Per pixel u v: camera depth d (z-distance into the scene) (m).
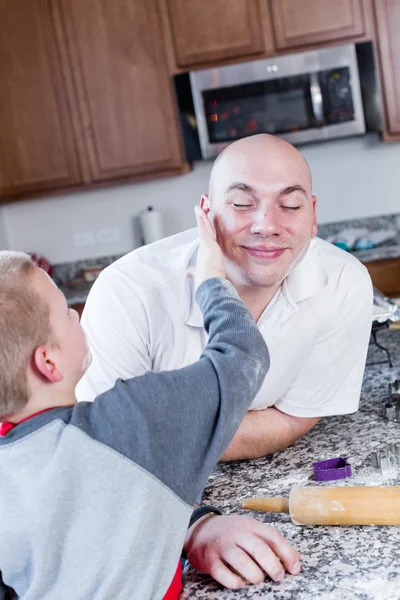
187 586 0.82
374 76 3.59
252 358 0.80
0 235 4.20
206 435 0.75
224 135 3.71
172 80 3.72
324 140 3.69
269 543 0.82
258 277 1.08
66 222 4.28
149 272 1.22
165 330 1.20
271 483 1.04
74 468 0.70
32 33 3.74
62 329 0.76
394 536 0.84
